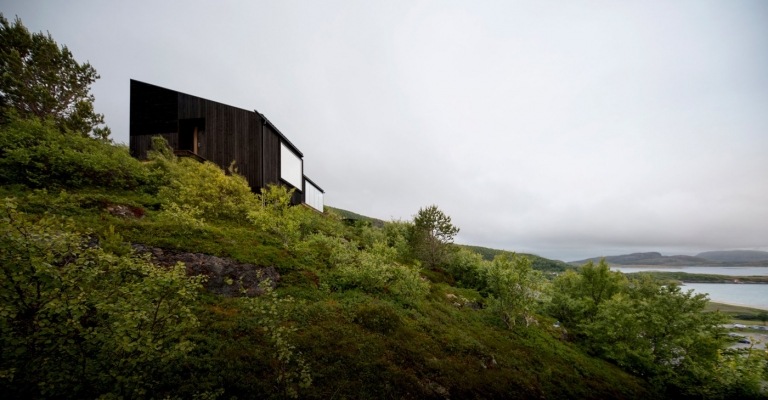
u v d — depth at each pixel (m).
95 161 11.79
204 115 19.94
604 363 12.73
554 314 18.20
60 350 3.59
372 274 11.65
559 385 9.66
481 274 20.34
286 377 5.64
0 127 10.93
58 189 10.02
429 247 22.47
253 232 12.15
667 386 11.93
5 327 3.29
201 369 5.54
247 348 6.43
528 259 13.85
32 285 3.52
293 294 9.59
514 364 9.98
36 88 17.23
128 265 4.58
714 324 13.09
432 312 12.06
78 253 3.95
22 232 3.47
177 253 8.38
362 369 7.02
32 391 3.73
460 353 9.41
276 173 21.73
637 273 20.59
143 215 10.47
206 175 13.54
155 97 20.36
